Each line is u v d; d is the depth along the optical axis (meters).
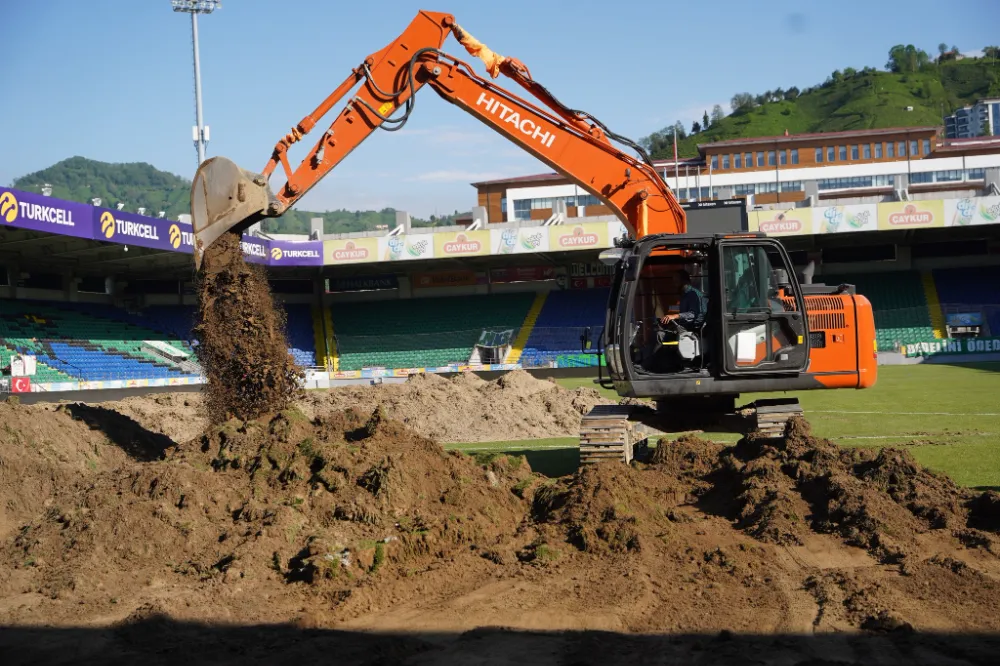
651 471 10.95
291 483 8.87
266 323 11.19
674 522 8.87
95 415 12.24
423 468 9.28
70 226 29.34
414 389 22.59
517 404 20.44
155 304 46.59
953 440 15.03
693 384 11.05
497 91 12.61
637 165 12.63
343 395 23.17
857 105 189.12
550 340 49.41
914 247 50.41
